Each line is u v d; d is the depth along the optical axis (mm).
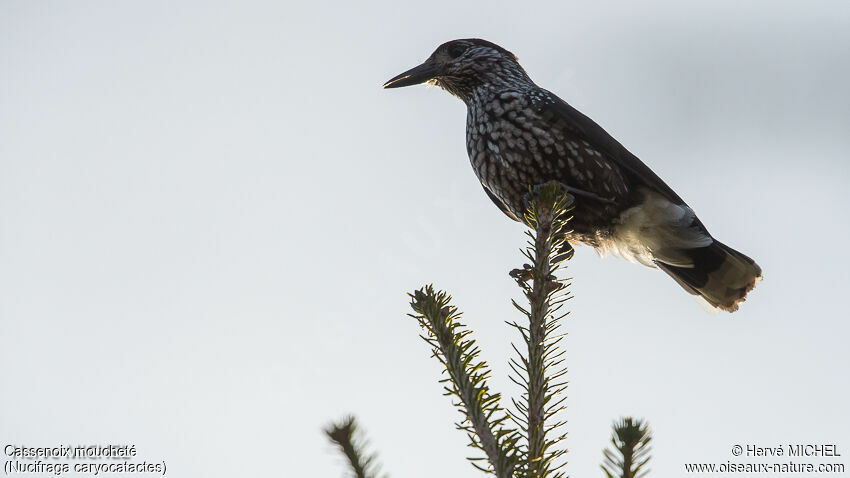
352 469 4602
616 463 4707
